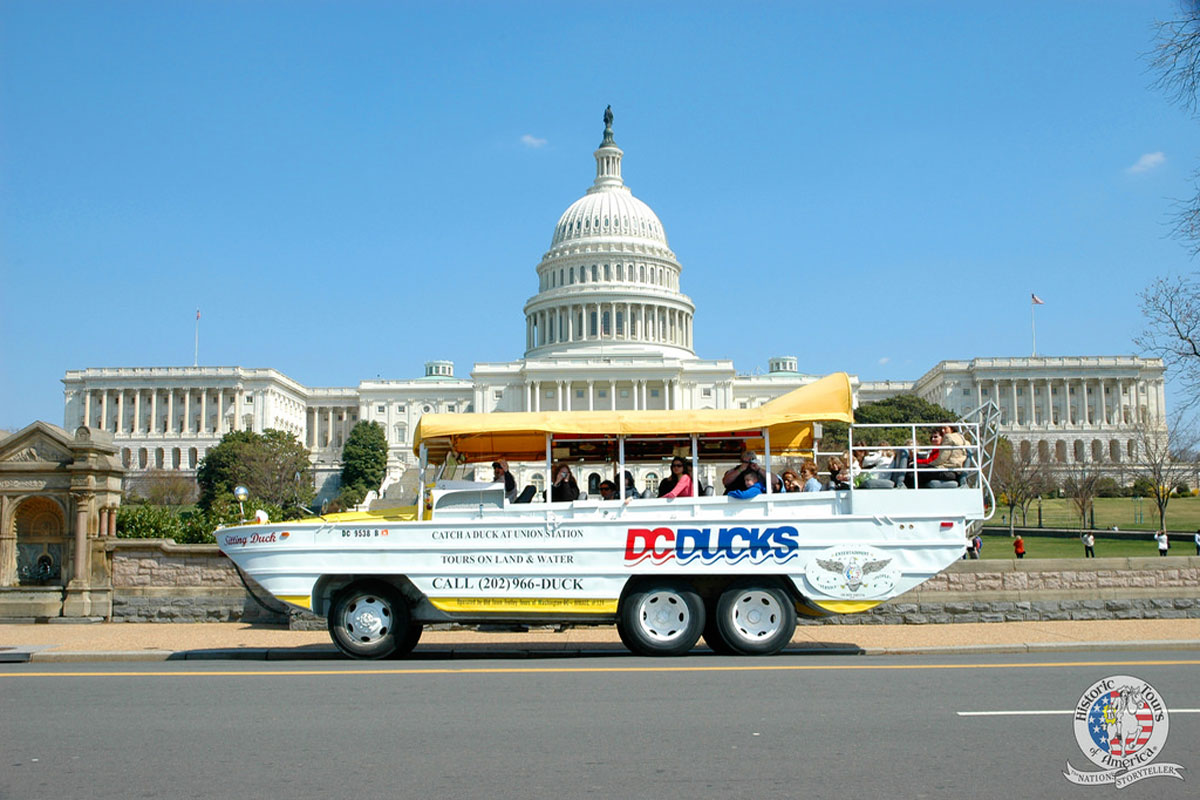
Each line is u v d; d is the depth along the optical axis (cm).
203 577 2470
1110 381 16250
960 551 1716
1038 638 1962
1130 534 7019
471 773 908
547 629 2314
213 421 16550
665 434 1786
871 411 12119
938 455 1927
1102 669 1509
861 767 926
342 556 1748
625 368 14425
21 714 1184
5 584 2431
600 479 1964
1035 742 1020
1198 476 10450
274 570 1756
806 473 1922
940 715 1145
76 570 2434
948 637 2012
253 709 1203
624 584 1722
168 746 1016
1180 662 1590
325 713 1173
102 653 1759
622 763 939
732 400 14812
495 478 1838
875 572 1711
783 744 1009
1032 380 16188
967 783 877
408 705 1218
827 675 1443
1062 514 9731
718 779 888
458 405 17162
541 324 16212
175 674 1502
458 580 1733
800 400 1772
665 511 1734
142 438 16338
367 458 14125
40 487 2442
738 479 1798
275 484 11362
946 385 16400
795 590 1742
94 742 1036
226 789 866
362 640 1741
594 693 1292
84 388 16612
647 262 16000
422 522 1745
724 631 1716
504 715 1152
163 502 11250
